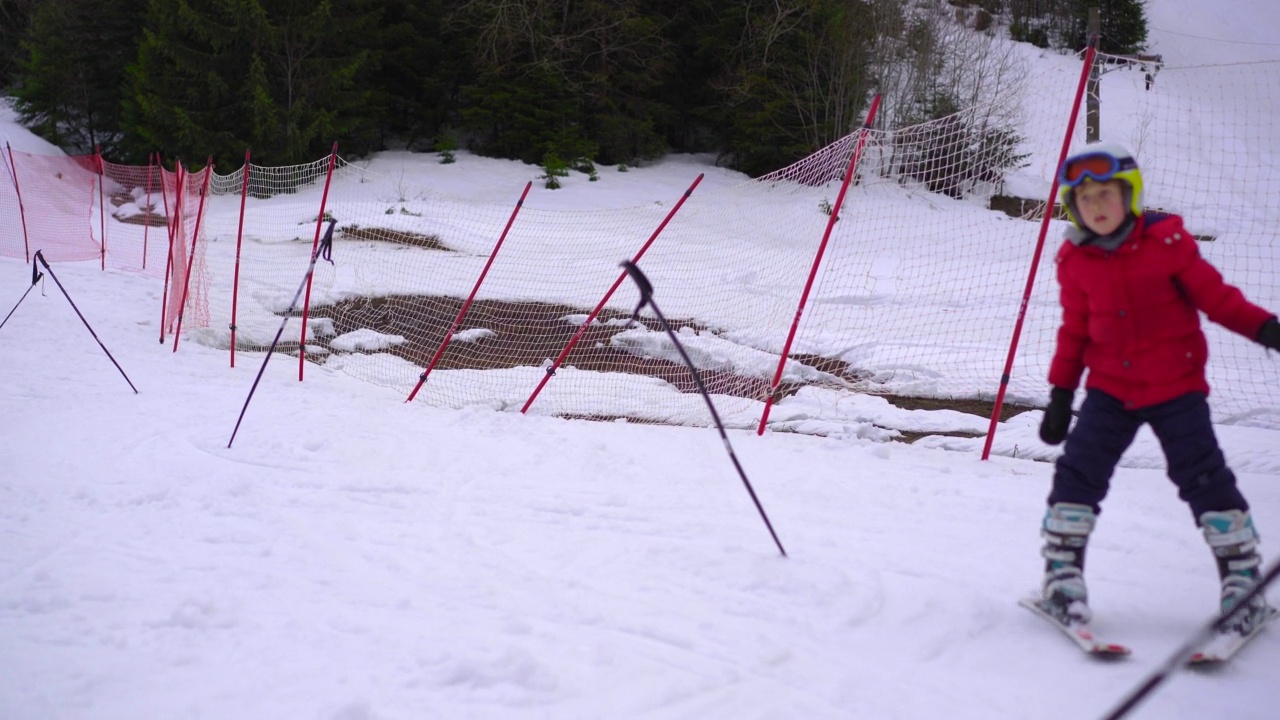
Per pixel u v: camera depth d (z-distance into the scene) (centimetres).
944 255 1514
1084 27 3700
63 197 2409
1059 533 334
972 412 802
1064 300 333
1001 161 1864
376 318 1225
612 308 1252
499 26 2789
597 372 931
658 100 3042
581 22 2891
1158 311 309
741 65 2777
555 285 1411
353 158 2891
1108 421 323
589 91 2808
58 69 3128
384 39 3002
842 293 1265
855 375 921
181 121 2681
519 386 880
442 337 1132
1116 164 301
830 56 2675
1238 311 296
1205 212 1914
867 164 1253
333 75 2747
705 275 1416
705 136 3164
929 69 2673
